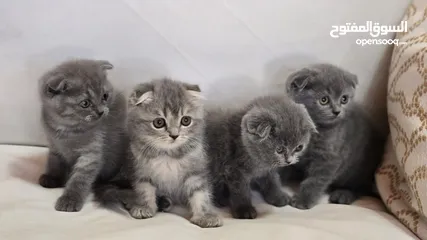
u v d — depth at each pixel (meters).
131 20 0.68
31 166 0.66
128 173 0.61
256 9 0.68
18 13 0.67
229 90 0.71
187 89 0.58
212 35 0.69
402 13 0.69
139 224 0.52
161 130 0.56
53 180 0.63
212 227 0.55
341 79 0.66
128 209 0.58
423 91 0.57
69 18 0.67
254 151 0.60
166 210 0.60
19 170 0.65
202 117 0.59
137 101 0.57
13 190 0.59
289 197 0.65
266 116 0.59
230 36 0.69
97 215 0.55
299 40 0.70
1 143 0.72
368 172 0.70
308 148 0.67
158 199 0.60
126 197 0.59
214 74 0.70
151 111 0.56
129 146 0.61
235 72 0.70
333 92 0.66
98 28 0.68
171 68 0.70
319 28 0.69
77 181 0.60
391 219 0.57
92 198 0.60
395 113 0.61
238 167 0.62
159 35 0.68
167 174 0.58
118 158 0.64
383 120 0.73
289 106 0.62
